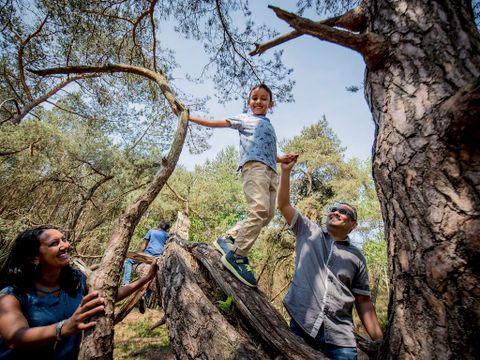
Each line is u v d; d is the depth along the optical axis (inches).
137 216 91.6
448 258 44.2
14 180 262.1
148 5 173.3
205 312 82.7
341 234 86.9
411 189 51.3
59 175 305.0
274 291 355.9
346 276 79.0
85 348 65.3
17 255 61.5
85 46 200.5
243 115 98.0
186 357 76.1
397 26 60.7
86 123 367.6
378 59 61.8
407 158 52.8
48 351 58.1
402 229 52.0
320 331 74.7
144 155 395.5
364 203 465.4
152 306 311.3
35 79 255.0
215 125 100.1
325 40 64.3
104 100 289.9
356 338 83.9
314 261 82.2
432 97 52.6
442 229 45.9
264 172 84.5
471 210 44.0
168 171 97.3
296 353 64.5
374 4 66.9
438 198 47.4
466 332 41.3
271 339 67.9
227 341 72.0
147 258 158.1
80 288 71.9
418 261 48.0
